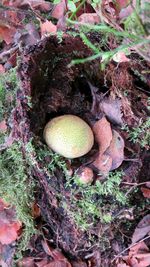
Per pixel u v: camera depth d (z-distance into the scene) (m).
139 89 0.32
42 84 0.31
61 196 0.31
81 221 0.31
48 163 0.30
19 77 0.29
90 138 0.30
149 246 0.33
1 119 0.34
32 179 0.33
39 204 0.34
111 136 0.31
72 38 0.30
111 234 0.33
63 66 0.31
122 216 0.31
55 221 0.34
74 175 0.30
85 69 0.32
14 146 0.33
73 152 0.29
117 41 0.30
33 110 0.30
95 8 0.30
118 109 0.31
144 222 0.33
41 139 0.31
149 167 0.32
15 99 0.32
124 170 0.31
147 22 0.27
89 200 0.31
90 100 0.33
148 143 0.31
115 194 0.30
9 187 0.34
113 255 0.34
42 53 0.30
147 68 0.31
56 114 0.32
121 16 0.32
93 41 0.31
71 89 0.33
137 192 0.32
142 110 0.31
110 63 0.30
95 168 0.31
